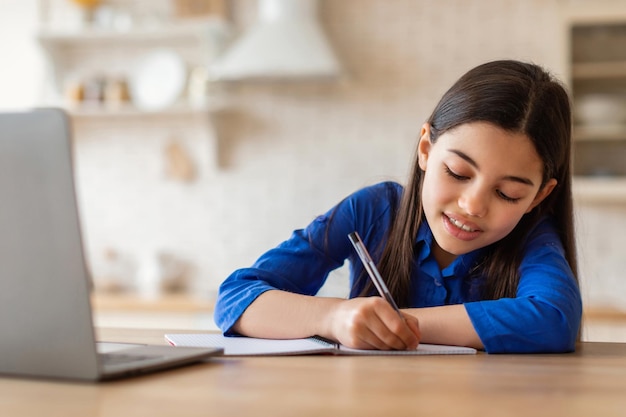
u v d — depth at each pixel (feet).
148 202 14.11
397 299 4.87
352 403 2.36
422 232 4.82
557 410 2.30
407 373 3.01
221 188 13.88
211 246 13.91
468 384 2.75
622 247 12.86
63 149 2.49
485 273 4.69
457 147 4.09
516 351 3.88
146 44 14.10
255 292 4.30
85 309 2.64
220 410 2.25
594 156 12.42
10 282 2.72
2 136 2.56
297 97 13.64
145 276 13.74
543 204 4.72
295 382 2.76
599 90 12.51
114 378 2.76
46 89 14.08
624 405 2.40
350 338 3.76
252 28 13.64
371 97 13.44
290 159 13.65
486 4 13.16
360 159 13.44
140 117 14.16
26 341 2.75
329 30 13.52
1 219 2.66
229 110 13.78
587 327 11.16
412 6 13.34
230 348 3.67
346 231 5.08
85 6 13.92
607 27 12.51
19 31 14.70
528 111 4.06
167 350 3.34
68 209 2.55
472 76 4.30
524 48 13.04
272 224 13.70
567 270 4.36
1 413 2.22
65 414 2.20
